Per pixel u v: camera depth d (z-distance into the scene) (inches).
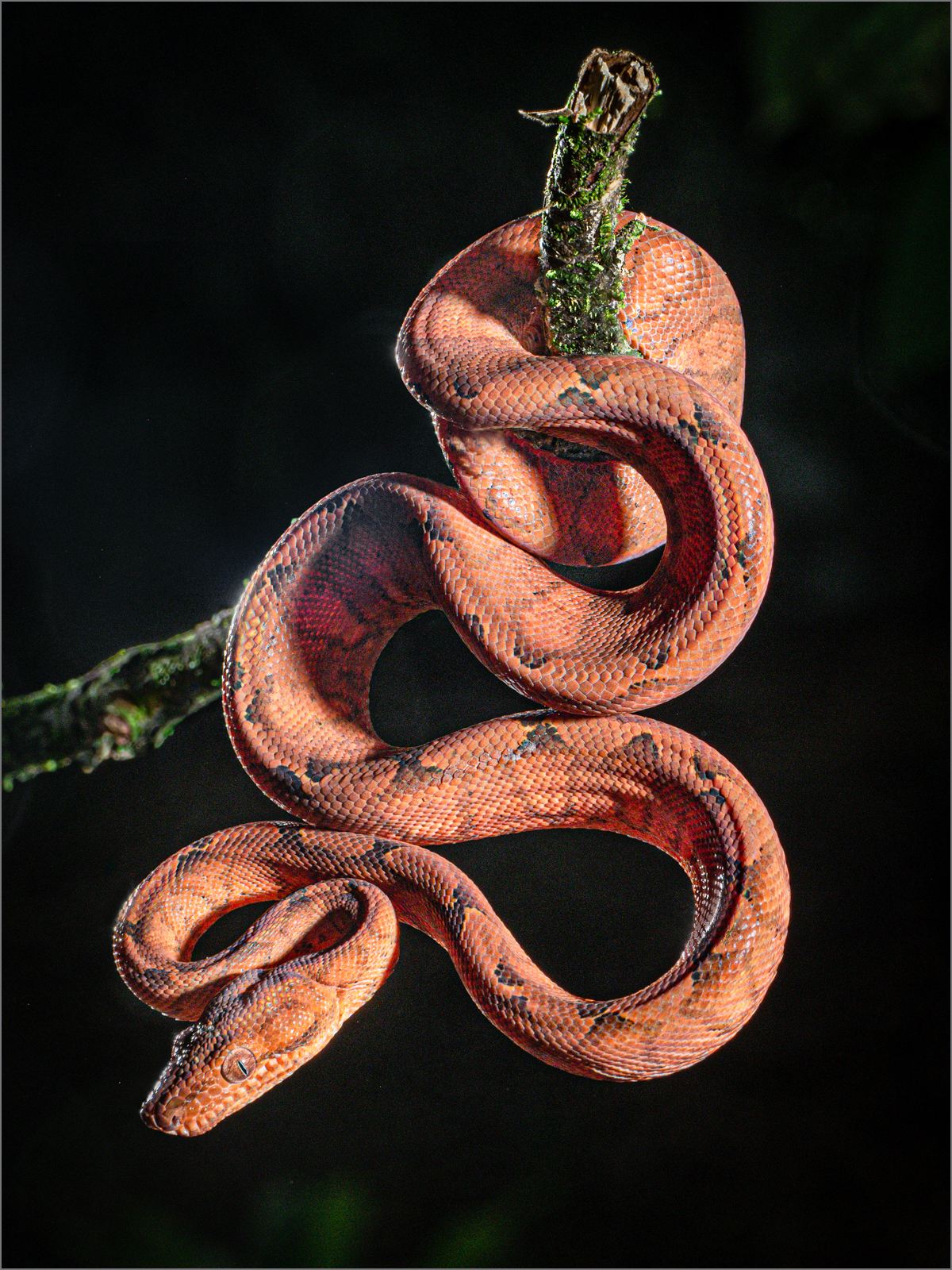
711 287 29.2
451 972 33.4
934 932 33.7
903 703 35.4
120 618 38.2
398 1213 31.2
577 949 33.8
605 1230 31.4
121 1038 33.5
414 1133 32.0
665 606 28.2
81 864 35.0
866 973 33.5
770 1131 32.2
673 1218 31.5
